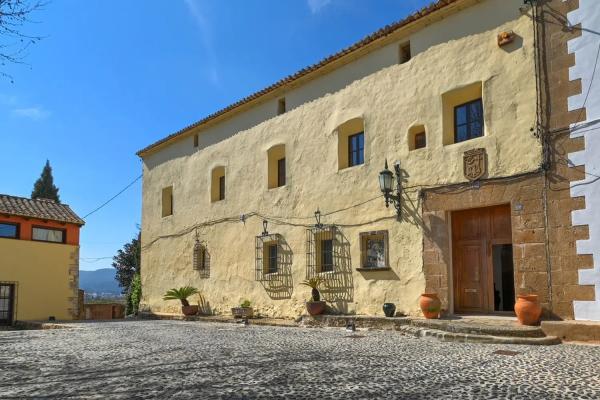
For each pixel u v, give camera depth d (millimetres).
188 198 21047
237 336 11422
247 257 17562
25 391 5855
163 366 7324
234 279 18047
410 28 12945
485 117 11156
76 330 15117
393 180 12898
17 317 22766
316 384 5730
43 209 25016
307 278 15133
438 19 12375
